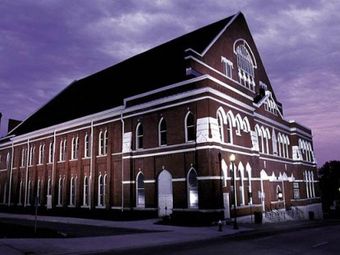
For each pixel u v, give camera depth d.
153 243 17.30
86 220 33.59
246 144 36.03
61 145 46.97
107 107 41.84
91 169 40.94
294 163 52.50
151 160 33.91
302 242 17.42
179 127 31.92
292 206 49.44
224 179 30.84
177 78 35.69
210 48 37.75
